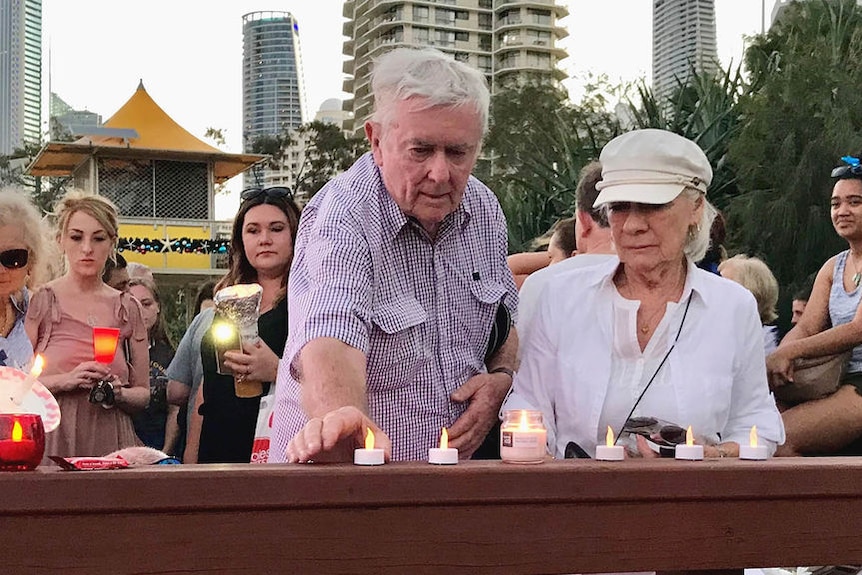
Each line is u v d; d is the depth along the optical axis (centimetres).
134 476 100
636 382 200
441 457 115
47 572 98
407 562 108
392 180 187
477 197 215
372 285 189
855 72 1495
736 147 1411
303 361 170
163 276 1981
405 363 194
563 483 111
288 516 104
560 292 211
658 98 1599
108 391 292
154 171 2222
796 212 1314
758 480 116
